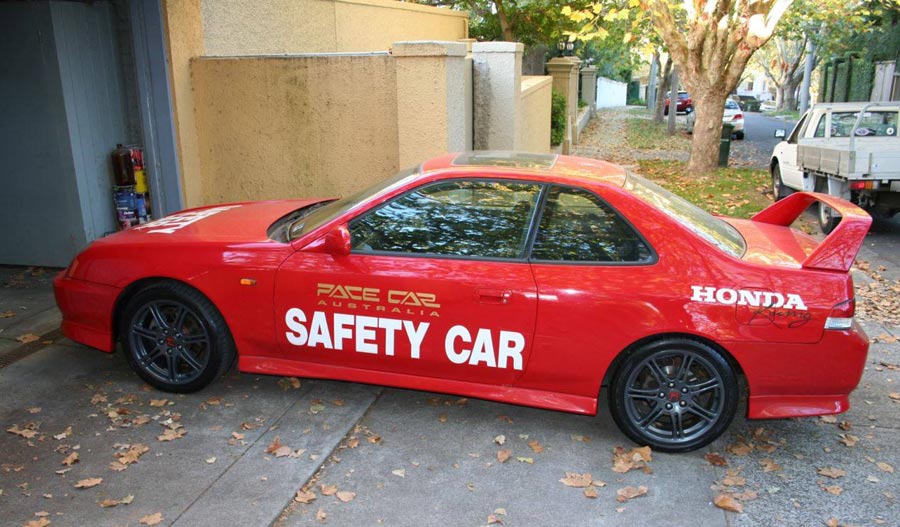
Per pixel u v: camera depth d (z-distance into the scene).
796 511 3.58
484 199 4.14
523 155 4.83
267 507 3.49
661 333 3.88
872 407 4.72
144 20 7.35
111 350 4.68
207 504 3.51
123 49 7.51
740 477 3.88
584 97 35.66
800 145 11.09
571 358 3.97
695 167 15.08
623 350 3.96
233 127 8.10
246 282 4.28
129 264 4.48
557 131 17.69
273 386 4.82
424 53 6.96
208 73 7.97
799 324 3.77
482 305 3.98
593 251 3.99
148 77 7.51
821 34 26.78
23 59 6.78
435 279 4.02
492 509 3.55
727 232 4.42
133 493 3.59
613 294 3.87
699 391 3.98
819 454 4.14
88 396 4.62
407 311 4.08
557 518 3.49
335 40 11.44
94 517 3.40
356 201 4.44
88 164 7.21
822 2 16.77
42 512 3.43
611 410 4.12
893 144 10.84
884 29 29.67
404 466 3.92
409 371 4.24
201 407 4.50
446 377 4.21
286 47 10.09
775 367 3.84
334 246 4.06
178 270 4.36
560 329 3.93
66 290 4.68
